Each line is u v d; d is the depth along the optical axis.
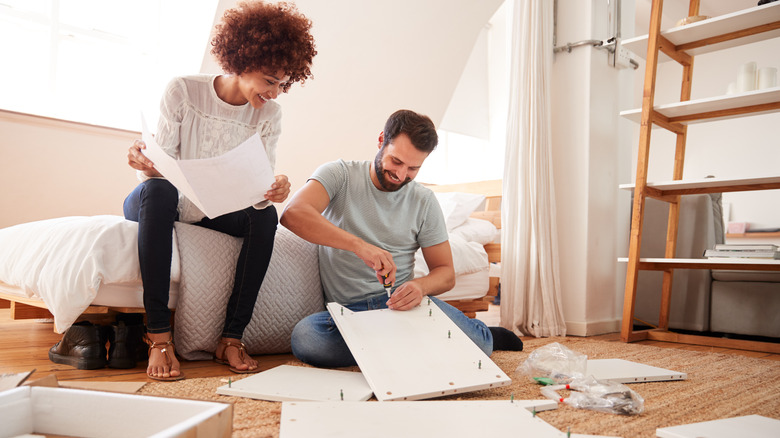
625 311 2.39
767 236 4.61
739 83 2.47
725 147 4.98
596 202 2.60
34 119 2.54
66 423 0.73
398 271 1.63
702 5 4.34
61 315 1.31
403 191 1.64
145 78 3.15
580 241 2.55
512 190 2.51
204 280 1.50
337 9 2.96
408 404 1.03
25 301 1.51
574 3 2.63
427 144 1.45
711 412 1.14
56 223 1.51
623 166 2.83
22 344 1.71
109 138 2.77
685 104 2.41
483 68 5.02
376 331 1.33
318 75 3.15
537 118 2.49
